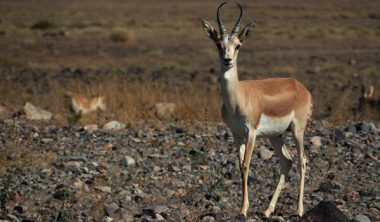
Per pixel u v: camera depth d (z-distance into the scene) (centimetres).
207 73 12594
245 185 3706
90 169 4822
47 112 7038
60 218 3644
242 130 3778
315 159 5191
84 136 6016
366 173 4831
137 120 6856
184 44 19788
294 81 4109
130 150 5478
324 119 7256
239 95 3700
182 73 12606
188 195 4153
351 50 18725
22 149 5412
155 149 5516
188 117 6981
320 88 10631
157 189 4328
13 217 3609
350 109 8144
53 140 5816
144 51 17650
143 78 11550
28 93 9238
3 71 12400
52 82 10406
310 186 4516
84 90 8712
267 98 3828
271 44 19962
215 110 7075
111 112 7288
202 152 5347
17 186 4325
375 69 13900
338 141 5816
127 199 4084
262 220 3662
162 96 7981
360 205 3988
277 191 3919
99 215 3744
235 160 5131
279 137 4041
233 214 3778
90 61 15075
